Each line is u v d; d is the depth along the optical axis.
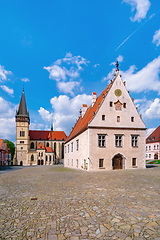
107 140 33.06
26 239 5.91
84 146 34.91
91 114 37.31
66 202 9.98
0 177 23.78
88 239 5.85
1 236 6.12
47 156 110.88
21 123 109.81
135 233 6.19
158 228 6.54
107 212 8.25
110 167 32.47
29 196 11.55
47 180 18.94
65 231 6.45
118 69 36.12
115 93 34.94
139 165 34.34
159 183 15.45
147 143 84.44
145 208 8.71
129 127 34.41
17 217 7.88
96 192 12.22
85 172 28.25
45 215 8.05
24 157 107.44
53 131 129.00
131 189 13.03
